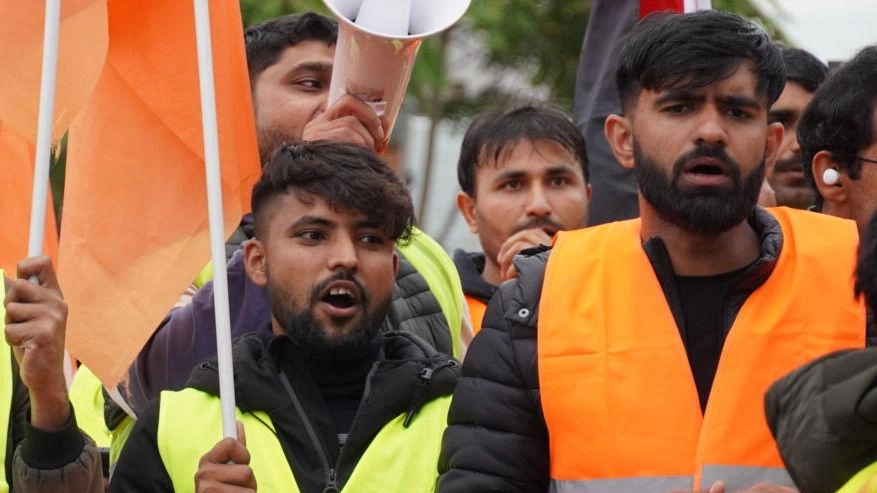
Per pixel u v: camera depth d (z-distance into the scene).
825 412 4.49
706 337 5.63
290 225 6.25
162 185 6.39
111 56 6.41
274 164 6.37
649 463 5.46
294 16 7.62
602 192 8.22
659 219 5.70
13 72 6.29
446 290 7.33
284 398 6.11
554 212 8.11
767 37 5.74
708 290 5.67
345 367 6.27
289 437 6.08
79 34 6.26
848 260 5.64
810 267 5.62
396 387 6.14
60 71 6.27
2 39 6.29
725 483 5.39
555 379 5.58
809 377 4.62
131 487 6.05
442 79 13.16
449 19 6.52
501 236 8.17
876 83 6.46
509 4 13.64
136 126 6.40
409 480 6.04
